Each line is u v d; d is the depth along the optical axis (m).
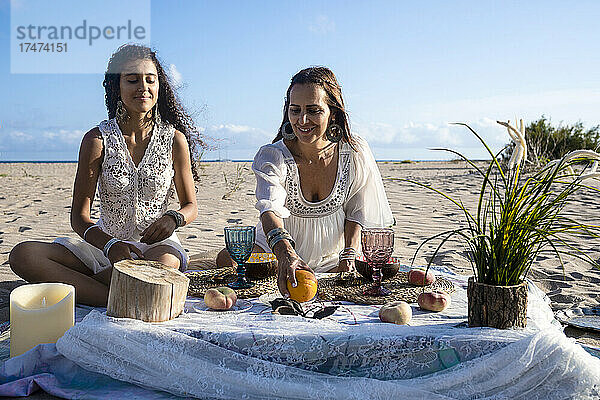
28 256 2.65
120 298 2.05
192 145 3.27
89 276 2.93
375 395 1.84
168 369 1.95
